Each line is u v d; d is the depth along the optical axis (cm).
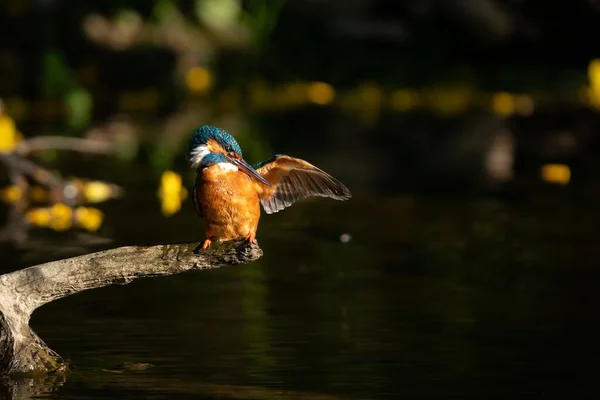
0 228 1124
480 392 623
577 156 1644
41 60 2208
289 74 2367
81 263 646
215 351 707
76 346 720
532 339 743
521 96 2227
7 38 2236
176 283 927
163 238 1070
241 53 2375
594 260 996
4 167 1517
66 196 1316
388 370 667
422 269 970
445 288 897
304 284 916
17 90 2177
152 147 1692
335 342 731
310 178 682
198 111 2078
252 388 624
